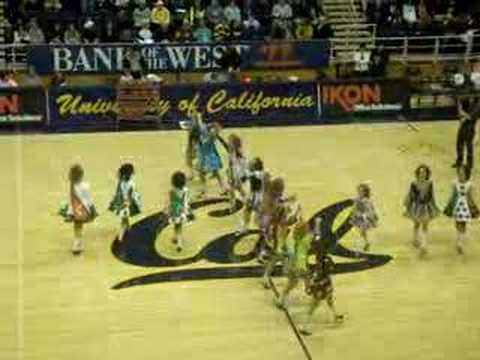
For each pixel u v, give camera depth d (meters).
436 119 23.33
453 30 27.98
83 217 15.45
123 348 12.95
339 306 14.19
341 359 12.75
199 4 27.67
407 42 27.27
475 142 21.56
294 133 22.09
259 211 15.39
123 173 15.88
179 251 15.88
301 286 14.75
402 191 18.50
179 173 15.70
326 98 23.25
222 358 12.73
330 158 20.30
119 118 22.42
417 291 14.70
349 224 16.81
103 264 15.38
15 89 22.06
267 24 27.44
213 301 14.30
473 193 18.41
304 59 25.86
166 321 13.70
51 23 26.48
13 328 13.43
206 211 17.47
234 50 25.33
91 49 24.72
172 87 22.47
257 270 15.30
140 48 24.86
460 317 13.95
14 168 19.47
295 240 13.63
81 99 22.31
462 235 15.95
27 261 15.44
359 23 28.34
